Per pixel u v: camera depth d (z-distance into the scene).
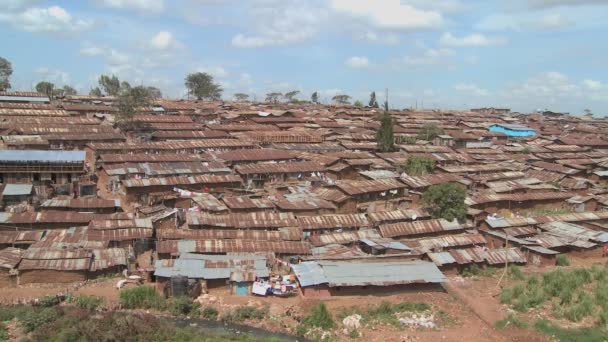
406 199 79.19
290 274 51.00
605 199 87.44
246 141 110.62
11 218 56.28
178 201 71.06
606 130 186.62
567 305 48.75
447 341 41.84
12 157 75.00
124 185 72.25
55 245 51.47
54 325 39.81
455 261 55.84
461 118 192.50
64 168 76.31
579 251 63.28
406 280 48.75
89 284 48.12
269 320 44.22
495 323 45.03
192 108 162.12
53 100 154.38
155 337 39.38
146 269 49.91
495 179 92.75
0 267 46.41
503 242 63.00
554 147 133.75
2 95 142.38
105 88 190.50
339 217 63.78
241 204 66.38
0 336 38.41
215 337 40.28
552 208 84.00
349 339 41.88
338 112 185.88
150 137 109.75
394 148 116.06
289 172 89.19
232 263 49.91
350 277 48.09
